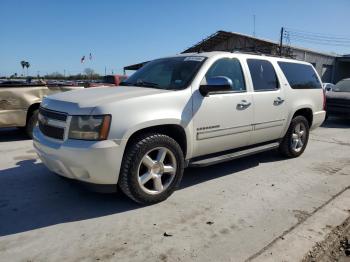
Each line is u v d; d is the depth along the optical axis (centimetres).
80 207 428
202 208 433
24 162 611
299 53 3472
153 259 323
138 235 364
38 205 432
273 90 596
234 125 520
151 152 430
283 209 437
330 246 357
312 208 441
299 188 514
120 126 391
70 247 340
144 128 419
